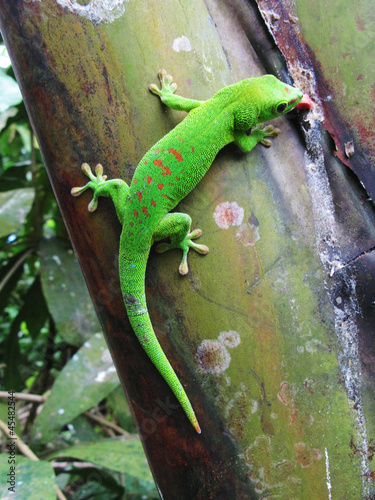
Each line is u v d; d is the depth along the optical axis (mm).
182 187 373
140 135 371
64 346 709
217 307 358
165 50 371
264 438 351
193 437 358
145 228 370
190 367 360
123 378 375
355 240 371
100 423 655
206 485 357
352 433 351
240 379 354
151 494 592
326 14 396
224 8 399
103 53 362
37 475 428
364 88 387
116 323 375
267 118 384
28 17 363
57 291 565
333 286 365
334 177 381
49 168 377
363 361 359
